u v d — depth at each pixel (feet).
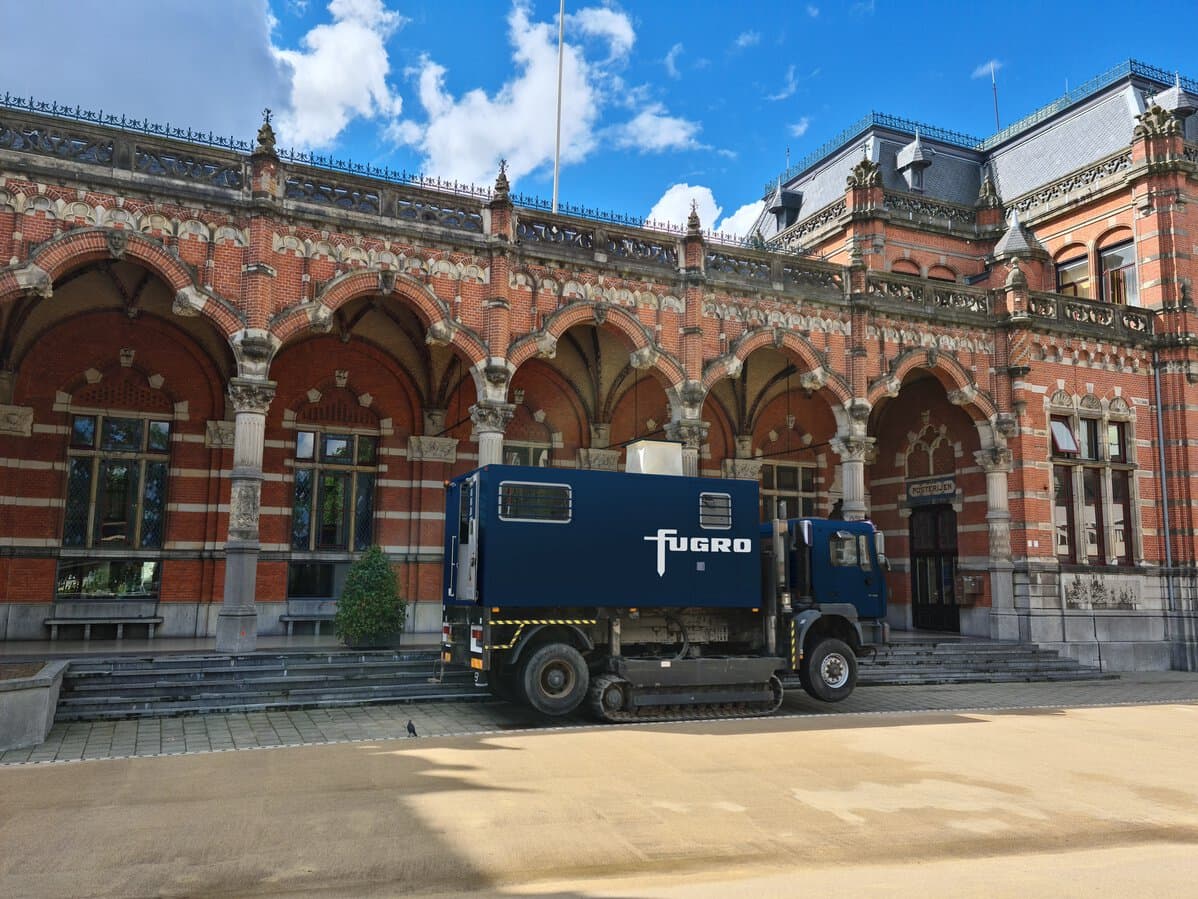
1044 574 71.87
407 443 67.82
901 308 69.51
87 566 58.08
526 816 25.12
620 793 27.89
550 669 41.88
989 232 95.14
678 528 45.01
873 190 91.04
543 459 73.20
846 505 66.64
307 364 64.80
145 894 19.11
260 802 26.45
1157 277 81.25
